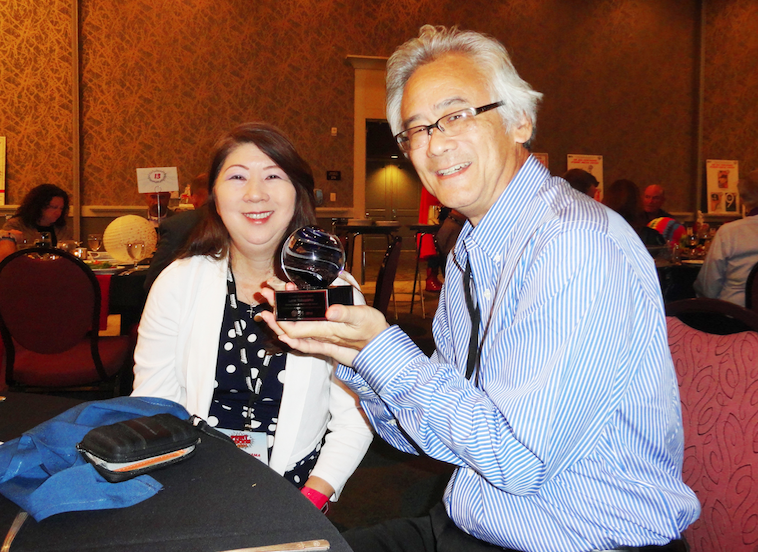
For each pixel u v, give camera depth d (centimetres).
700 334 102
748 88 896
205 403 119
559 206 85
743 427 90
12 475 69
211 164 124
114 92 722
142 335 127
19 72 693
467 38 95
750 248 293
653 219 493
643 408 82
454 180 93
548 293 75
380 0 796
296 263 86
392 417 98
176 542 58
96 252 378
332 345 84
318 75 786
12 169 698
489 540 88
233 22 753
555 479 82
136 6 721
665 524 80
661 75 881
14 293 231
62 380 246
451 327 107
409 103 94
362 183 811
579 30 851
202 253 127
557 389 72
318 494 109
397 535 99
